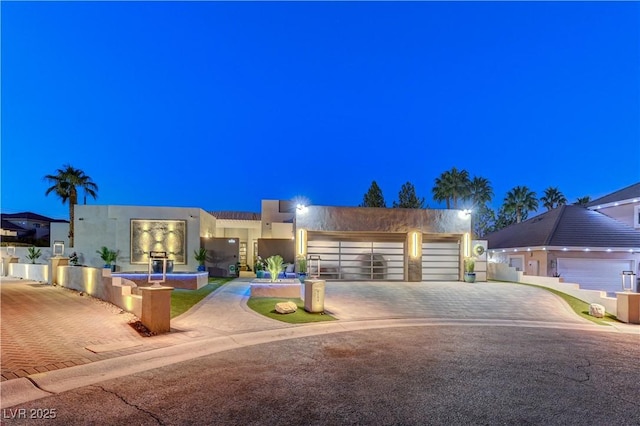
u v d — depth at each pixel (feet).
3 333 27.66
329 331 33.91
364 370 22.16
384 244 74.33
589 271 74.59
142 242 78.07
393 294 56.13
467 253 74.74
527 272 81.87
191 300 44.88
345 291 57.62
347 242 73.46
